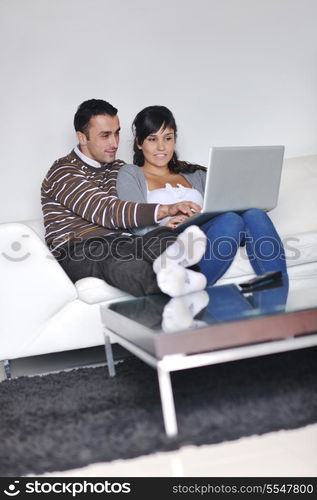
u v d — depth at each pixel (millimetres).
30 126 3594
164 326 1843
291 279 3014
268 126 3902
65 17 3605
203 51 3797
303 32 3906
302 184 3492
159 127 3199
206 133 3828
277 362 2389
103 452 1717
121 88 3697
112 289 2789
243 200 2754
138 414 1949
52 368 2969
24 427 1981
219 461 1622
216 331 1767
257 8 3850
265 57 3873
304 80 3928
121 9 3672
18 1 3553
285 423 1775
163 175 3273
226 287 2398
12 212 3596
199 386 2174
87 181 3090
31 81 3582
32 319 2758
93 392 2266
